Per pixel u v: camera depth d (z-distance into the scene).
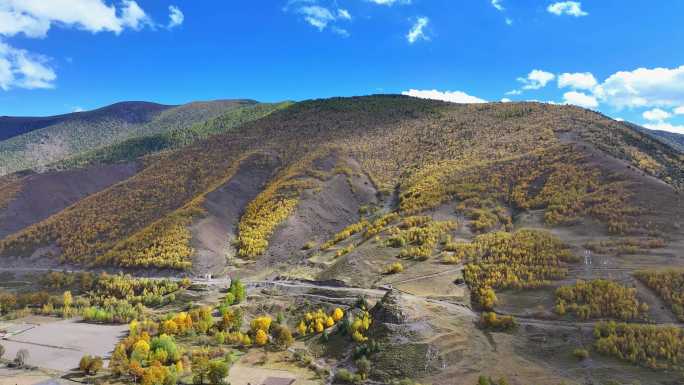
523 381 80.81
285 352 101.19
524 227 139.38
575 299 101.12
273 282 144.38
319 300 124.44
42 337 112.81
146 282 145.75
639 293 99.12
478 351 90.44
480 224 145.38
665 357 81.25
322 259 156.00
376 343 94.75
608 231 126.62
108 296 142.12
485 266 120.38
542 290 107.19
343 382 86.62
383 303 106.38
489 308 105.38
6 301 135.50
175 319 111.62
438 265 128.00
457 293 113.06
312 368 93.00
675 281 99.62
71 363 96.06
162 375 82.88
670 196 134.88
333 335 104.31
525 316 100.38
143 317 127.00
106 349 104.94
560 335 91.94
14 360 95.19
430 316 101.31
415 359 88.94
